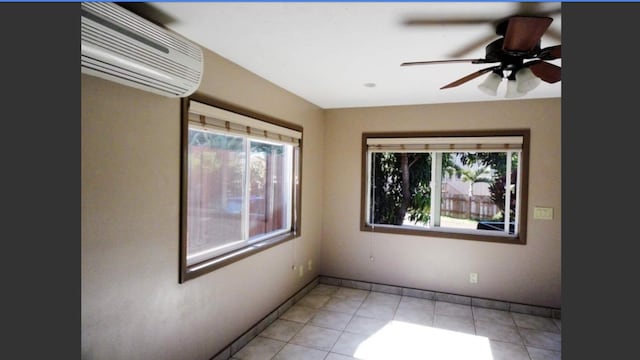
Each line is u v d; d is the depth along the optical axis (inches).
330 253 186.1
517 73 84.9
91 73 64.1
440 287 167.8
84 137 69.0
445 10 74.3
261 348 120.9
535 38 71.2
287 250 152.6
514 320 146.9
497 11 74.2
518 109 155.0
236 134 114.3
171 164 90.6
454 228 169.5
